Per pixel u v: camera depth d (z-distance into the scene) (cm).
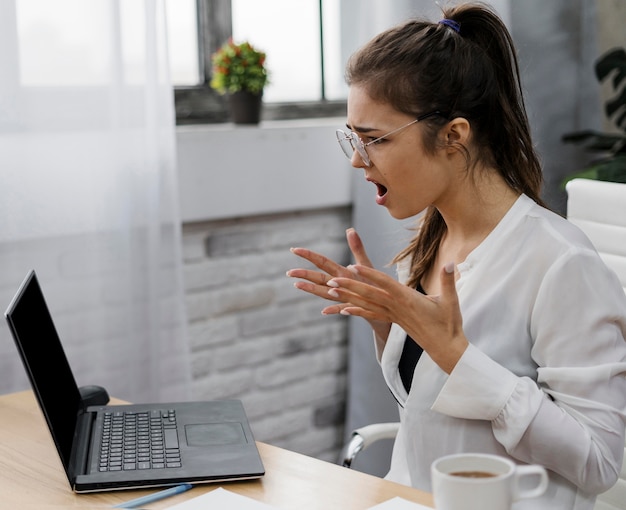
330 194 288
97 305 232
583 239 141
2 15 211
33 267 222
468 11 145
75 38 221
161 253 239
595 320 133
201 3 275
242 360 281
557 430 129
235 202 266
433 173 142
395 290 125
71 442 137
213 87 274
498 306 141
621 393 134
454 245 153
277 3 289
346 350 307
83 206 226
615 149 278
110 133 227
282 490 127
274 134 271
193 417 151
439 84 138
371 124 140
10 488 130
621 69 275
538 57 292
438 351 130
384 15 272
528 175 148
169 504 122
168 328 242
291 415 295
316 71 300
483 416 132
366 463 296
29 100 216
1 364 219
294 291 291
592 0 299
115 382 238
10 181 216
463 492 93
